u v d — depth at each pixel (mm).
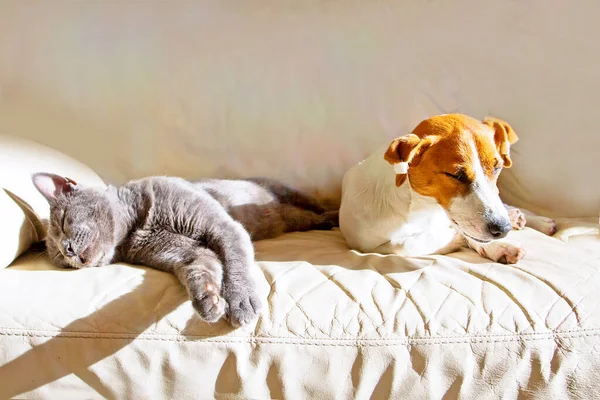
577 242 1285
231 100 1623
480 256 1234
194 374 1018
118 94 1604
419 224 1262
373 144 1620
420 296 1050
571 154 1460
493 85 1545
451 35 1575
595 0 1437
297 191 1641
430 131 1136
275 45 1619
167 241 1271
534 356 991
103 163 1604
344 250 1345
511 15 1530
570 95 1457
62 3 1612
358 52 1608
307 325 1020
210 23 1625
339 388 1009
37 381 1021
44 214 1325
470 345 995
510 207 1418
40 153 1472
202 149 1630
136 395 1027
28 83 1577
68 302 1043
